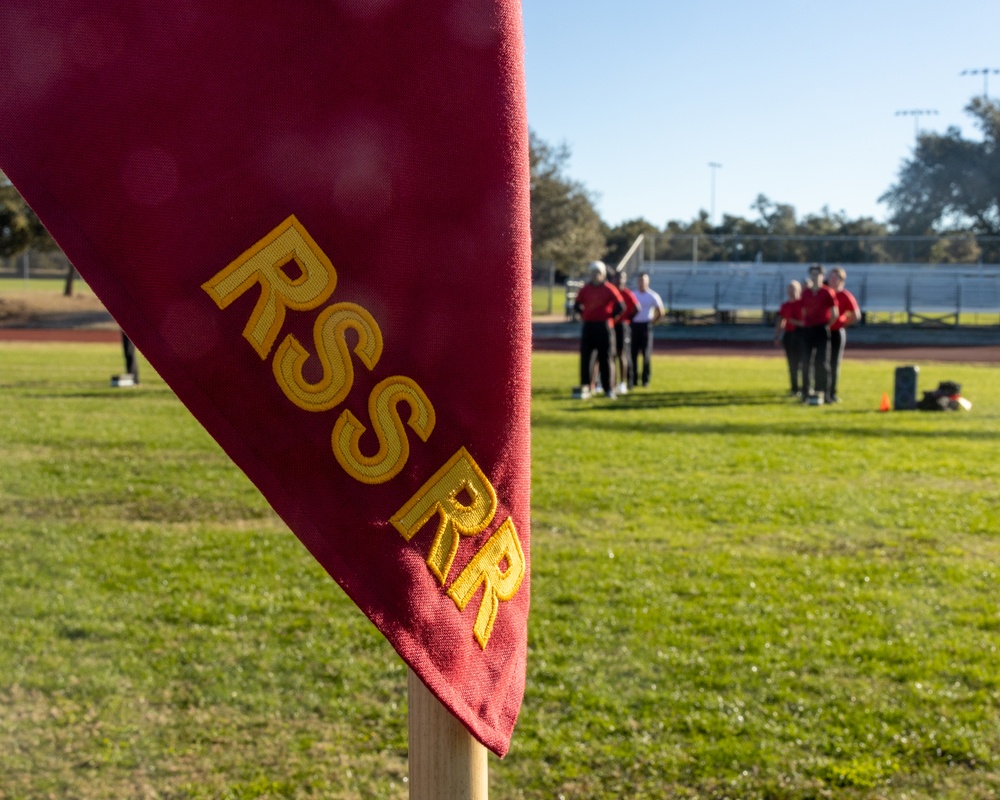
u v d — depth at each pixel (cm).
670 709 457
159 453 1102
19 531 755
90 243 125
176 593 612
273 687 482
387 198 139
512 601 155
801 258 4638
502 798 386
